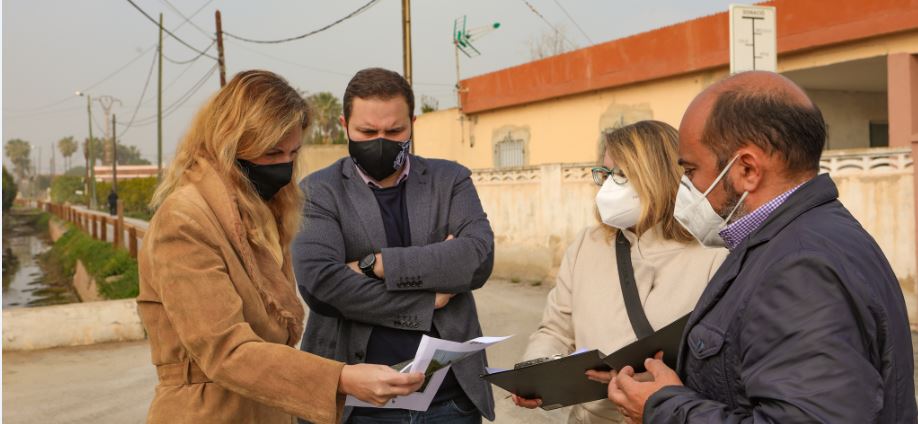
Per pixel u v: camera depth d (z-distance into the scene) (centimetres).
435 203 296
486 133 1648
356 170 294
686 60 1132
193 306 188
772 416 141
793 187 162
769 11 617
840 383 136
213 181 203
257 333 204
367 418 276
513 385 223
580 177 1138
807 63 991
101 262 1773
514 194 1262
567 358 201
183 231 190
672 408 164
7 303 1977
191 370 198
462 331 287
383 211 294
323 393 191
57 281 2425
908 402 148
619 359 203
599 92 1338
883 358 145
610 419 250
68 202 8069
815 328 140
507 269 1277
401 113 280
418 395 238
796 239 152
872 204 759
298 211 237
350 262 289
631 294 251
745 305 155
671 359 206
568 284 281
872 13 887
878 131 1253
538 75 1451
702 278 244
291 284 236
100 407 593
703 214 174
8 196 6275
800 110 158
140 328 858
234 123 205
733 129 162
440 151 1780
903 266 734
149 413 199
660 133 255
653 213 253
